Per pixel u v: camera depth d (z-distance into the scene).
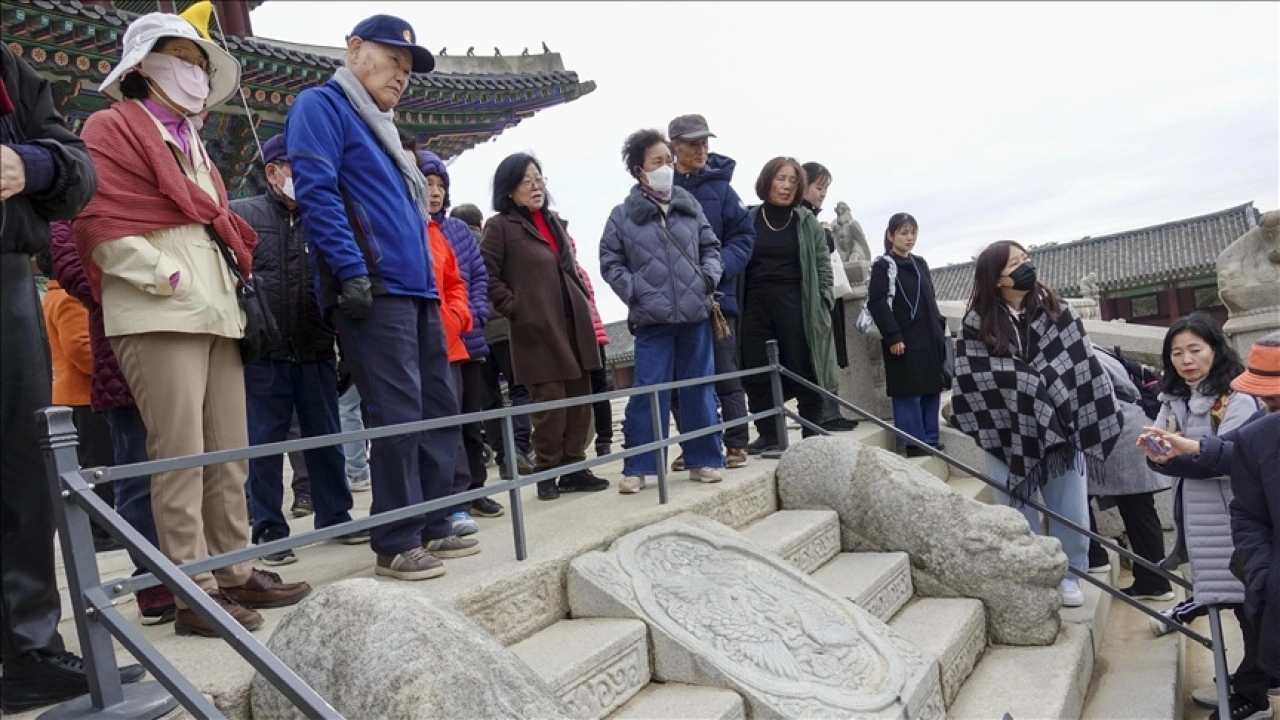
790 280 6.05
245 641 1.73
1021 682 3.85
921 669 3.40
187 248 2.68
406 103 10.66
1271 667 3.46
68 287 2.88
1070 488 4.87
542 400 4.76
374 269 3.17
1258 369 3.65
